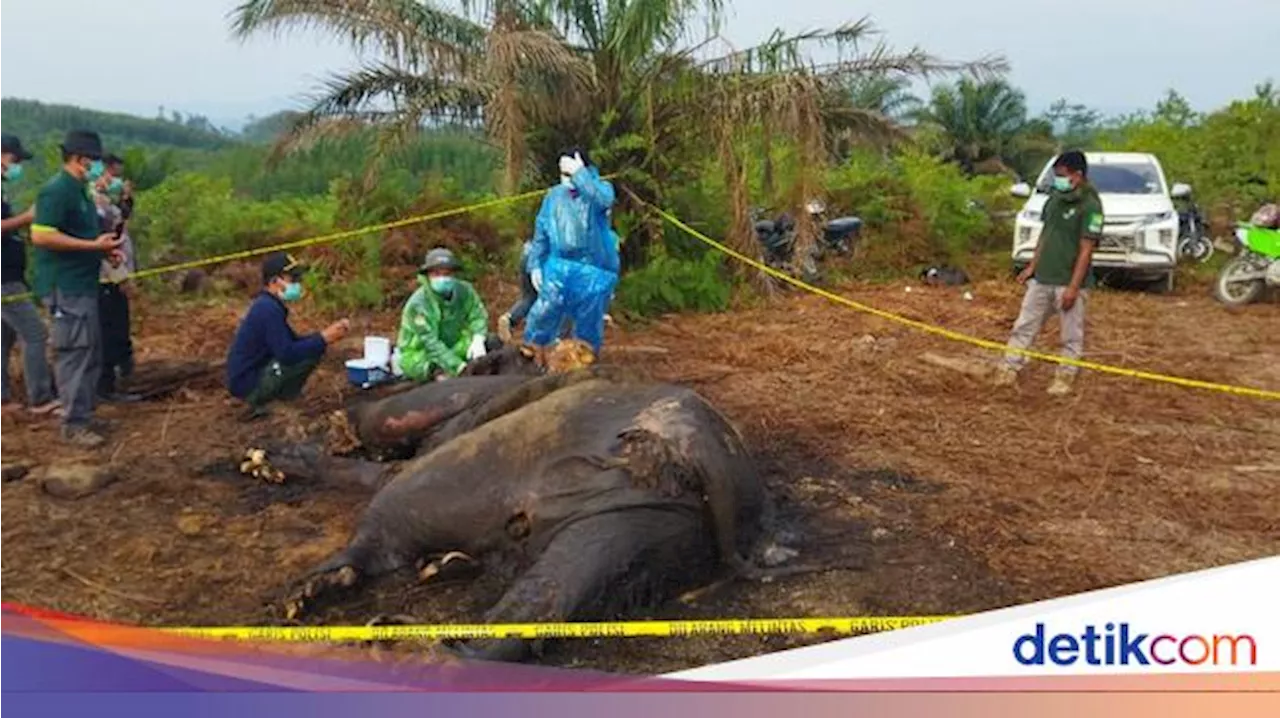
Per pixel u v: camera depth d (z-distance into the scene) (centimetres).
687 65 1206
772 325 1121
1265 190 2027
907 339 1051
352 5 1105
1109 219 1397
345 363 881
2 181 711
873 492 580
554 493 432
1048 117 3612
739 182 1203
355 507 554
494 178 1171
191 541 509
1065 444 692
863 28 1186
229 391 726
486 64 1109
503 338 920
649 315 1156
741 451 464
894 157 1658
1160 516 561
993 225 1745
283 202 1578
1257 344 1081
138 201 1391
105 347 764
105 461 620
